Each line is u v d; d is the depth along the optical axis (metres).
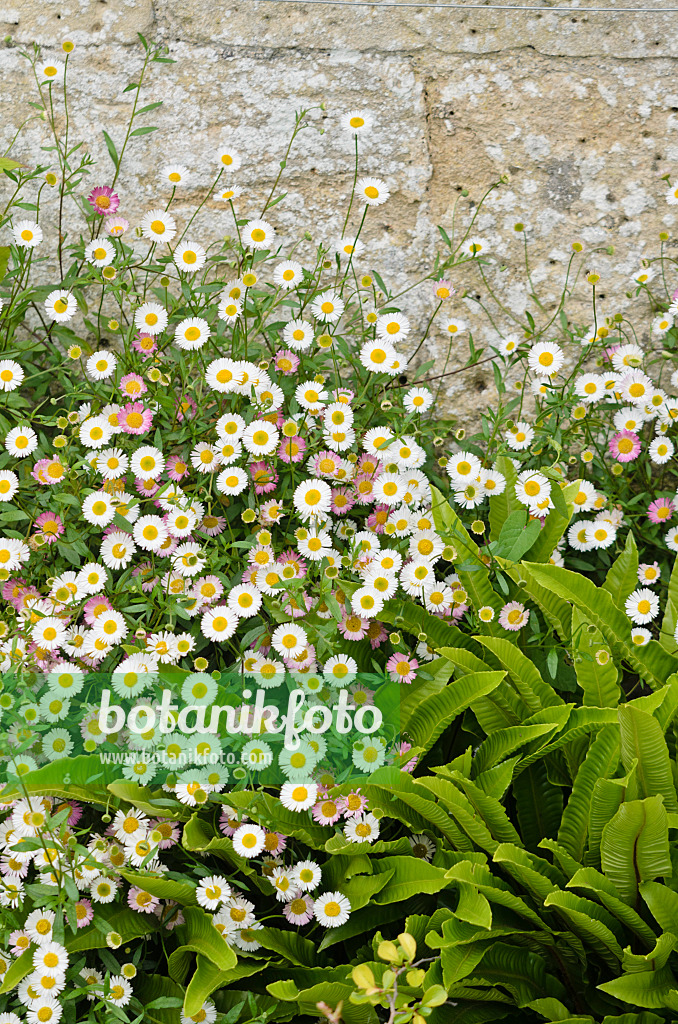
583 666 1.68
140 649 1.67
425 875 1.63
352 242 1.78
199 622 1.71
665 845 1.60
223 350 1.78
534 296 1.81
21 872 1.63
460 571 1.72
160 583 1.70
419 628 1.71
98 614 1.68
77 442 1.74
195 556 1.68
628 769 1.62
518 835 1.68
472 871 1.61
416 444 1.74
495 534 1.75
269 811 1.64
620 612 1.71
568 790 1.71
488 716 1.70
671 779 1.62
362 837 1.63
